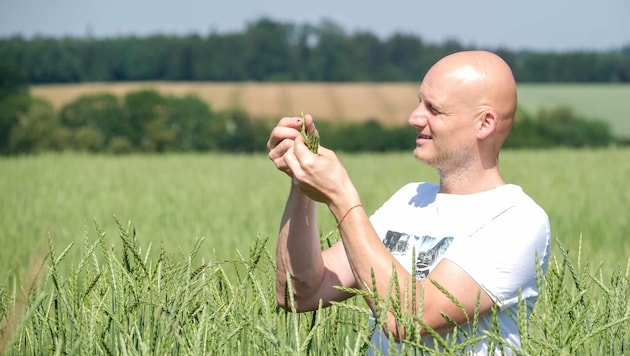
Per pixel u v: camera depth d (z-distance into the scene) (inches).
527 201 106.7
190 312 105.7
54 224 392.2
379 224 119.6
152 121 2778.1
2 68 2997.0
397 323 91.7
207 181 641.0
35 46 3720.5
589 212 421.4
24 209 448.8
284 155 103.5
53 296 107.3
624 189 535.2
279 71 3885.3
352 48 3914.9
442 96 106.9
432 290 100.6
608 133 2502.5
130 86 3513.8
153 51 3816.4
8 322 94.2
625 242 333.7
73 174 727.1
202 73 3841.0
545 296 89.1
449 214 108.6
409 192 119.5
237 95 3238.2
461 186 109.5
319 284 116.6
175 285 106.7
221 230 356.2
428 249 108.5
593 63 3528.5
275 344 89.4
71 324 101.9
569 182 596.4
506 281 102.2
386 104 2967.5
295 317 92.4
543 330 91.0
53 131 2733.8
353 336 119.5
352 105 2960.1
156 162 959.0
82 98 2827.3
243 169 842.8
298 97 3115.2
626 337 103.1
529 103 2947.8
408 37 3969.0
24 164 866.1
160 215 409.7
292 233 113.6
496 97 106.2
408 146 2603.3
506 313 104.0
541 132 2508.6
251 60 3882.9
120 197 494.3
